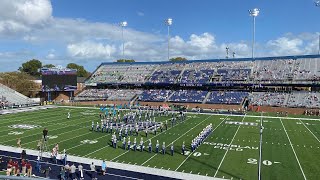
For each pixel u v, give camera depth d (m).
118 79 80.94
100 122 43.34
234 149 28.50
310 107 55.25
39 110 58.19
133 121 44.53
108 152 27.41
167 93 71.44
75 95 77.88
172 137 33.72
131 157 25.88
